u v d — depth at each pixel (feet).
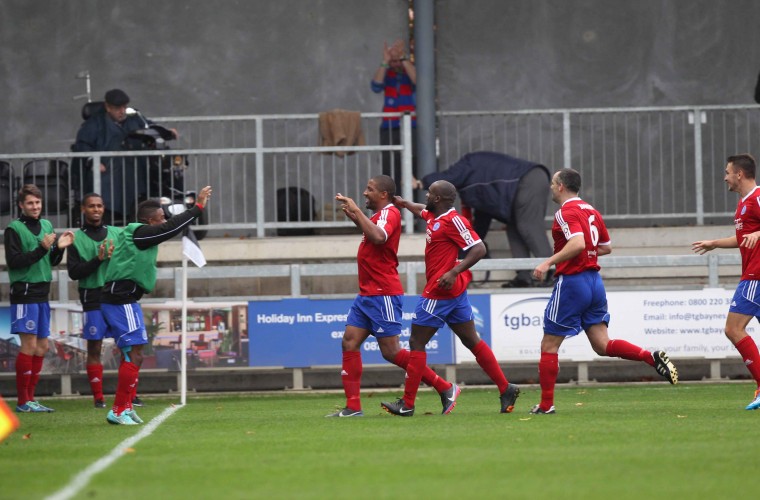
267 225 169.48
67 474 71.10
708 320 148.25
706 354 148.25
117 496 62.13
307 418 110.11
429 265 106.63
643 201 193.26
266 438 90.99
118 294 104.53
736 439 84.07
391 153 170.19
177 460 77.56
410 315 147.02
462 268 103.55
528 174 161.48
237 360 146.00
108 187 165.78
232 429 99.71
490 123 193.16
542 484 65.05
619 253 174.70
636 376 152.46
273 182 189.47
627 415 104.94
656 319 147.84
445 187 106.52
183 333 134.41
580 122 183.52
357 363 109.40
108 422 107.55
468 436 88.89
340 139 172.65
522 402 124.67
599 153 193.88
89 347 132.16
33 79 194.90
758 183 193.06
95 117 167.84
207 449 84.02
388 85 183.32
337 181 190.29
